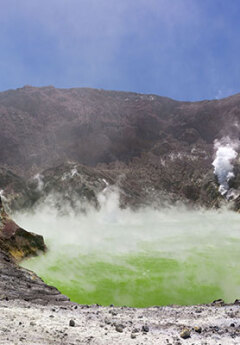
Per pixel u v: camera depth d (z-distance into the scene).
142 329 6.46
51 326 6.18
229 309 8.56
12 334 5.16
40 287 13.01
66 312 8.07
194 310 8.87
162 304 15.62
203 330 6.38
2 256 16.45
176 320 7.41
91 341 5.39
